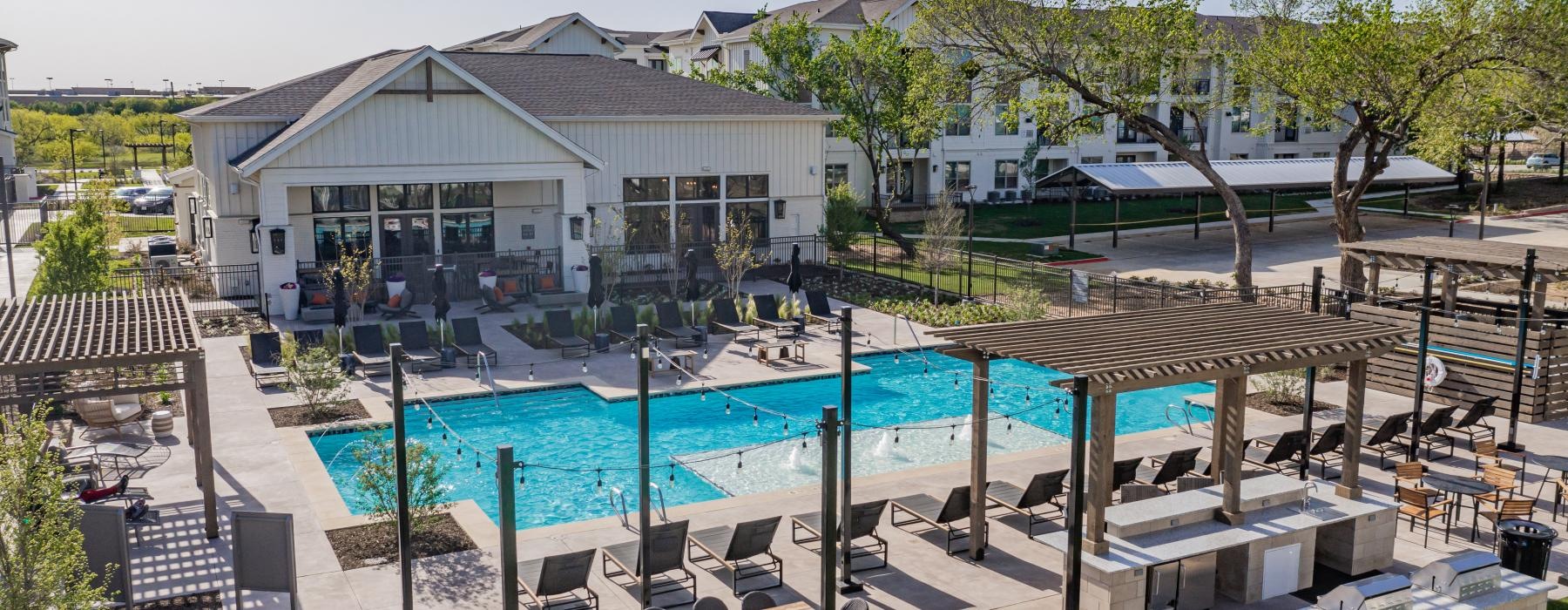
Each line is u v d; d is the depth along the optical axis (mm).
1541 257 21344
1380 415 22203
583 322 29016
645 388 13078
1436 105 36812
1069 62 38688
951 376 26641
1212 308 16328
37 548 10531
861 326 31312
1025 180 62469
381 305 32031
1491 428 20000
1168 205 60438
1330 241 49875
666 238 39188
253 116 35125
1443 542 15555
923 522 16359
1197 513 13969
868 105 47062
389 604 13320
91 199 40375
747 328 29609
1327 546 14742
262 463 18609
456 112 33750
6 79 71125
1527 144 79250
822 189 42062
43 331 16266
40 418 13992
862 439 21516
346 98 32438
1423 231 52812
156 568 14438
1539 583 13117
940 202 34938
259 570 13055
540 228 38094
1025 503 15867
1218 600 13828
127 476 16391
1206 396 24609
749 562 14789
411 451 15703
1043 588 14023
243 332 29484
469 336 27281
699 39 71312
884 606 13484
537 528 15906
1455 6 32938
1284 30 36000
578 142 37469
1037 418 23172
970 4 37156
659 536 13383
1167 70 37688
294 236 34500
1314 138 71125
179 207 47188
